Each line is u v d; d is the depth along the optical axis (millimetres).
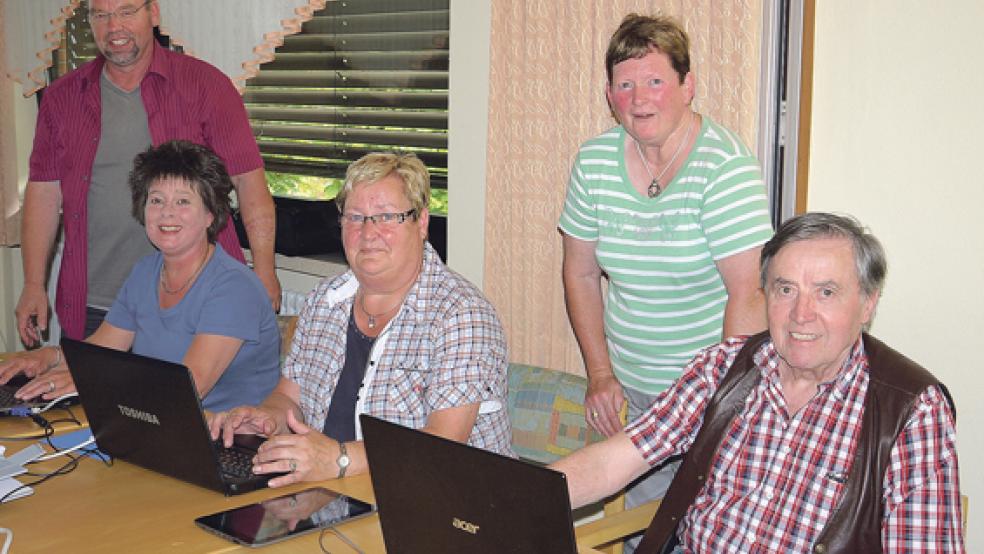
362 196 2146
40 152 3236
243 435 2184
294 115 4031
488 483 1415
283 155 4109
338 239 3984
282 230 4043
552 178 2949
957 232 2373
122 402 2004
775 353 1797
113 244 3184
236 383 2537
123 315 2658
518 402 2377
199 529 1741
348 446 2014
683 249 2289
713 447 1829
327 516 1781
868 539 1663
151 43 3090
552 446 2324
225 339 2438
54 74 4969
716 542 1803
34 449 2109
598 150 2418
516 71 2988
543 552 1385
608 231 2410
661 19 2229
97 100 3141
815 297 1665
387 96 3695
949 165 2359
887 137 2436
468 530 1462
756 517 1764
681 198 2264
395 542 1583
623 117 2252
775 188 2602
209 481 1915
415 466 1503
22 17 4688
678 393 1922
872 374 1688
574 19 2816
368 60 3734
